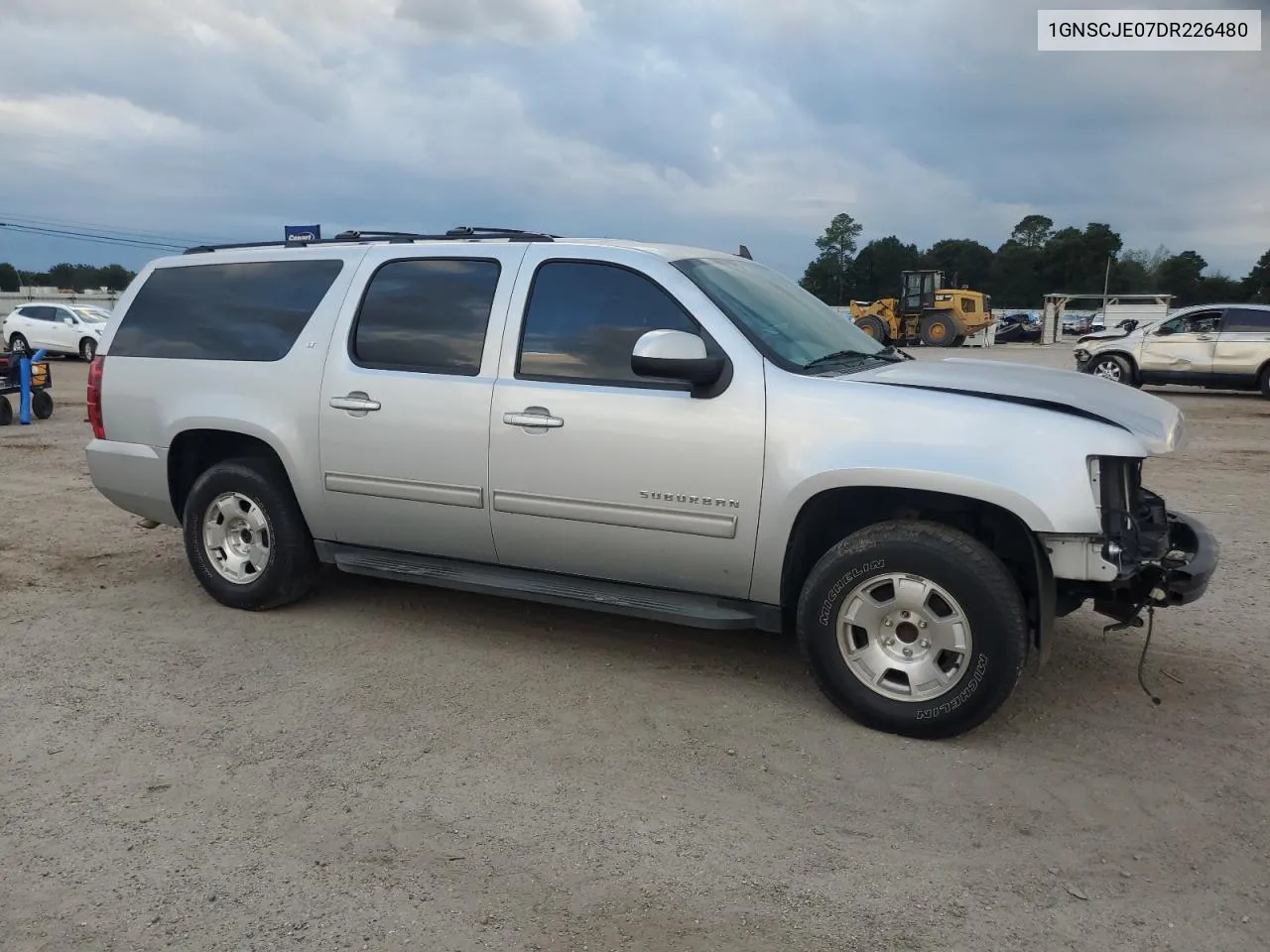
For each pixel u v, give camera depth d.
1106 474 3.58
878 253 102.31
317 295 5.08
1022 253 105.06
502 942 2.64
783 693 4.29
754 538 3.98
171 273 5.62
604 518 4.25
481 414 4.47
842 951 2.60
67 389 20.08
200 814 3.29
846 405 3.82
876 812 3.30
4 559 6.46
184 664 4.62
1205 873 2.95
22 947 2.63
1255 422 14.59
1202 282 98.88
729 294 4.30
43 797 3.39
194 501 5.38
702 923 2.72
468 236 4.97
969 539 3.69
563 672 4.53
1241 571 6.14
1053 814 3.29
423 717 4.05
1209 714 4.06
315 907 2.79
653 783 3.49
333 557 5.12
